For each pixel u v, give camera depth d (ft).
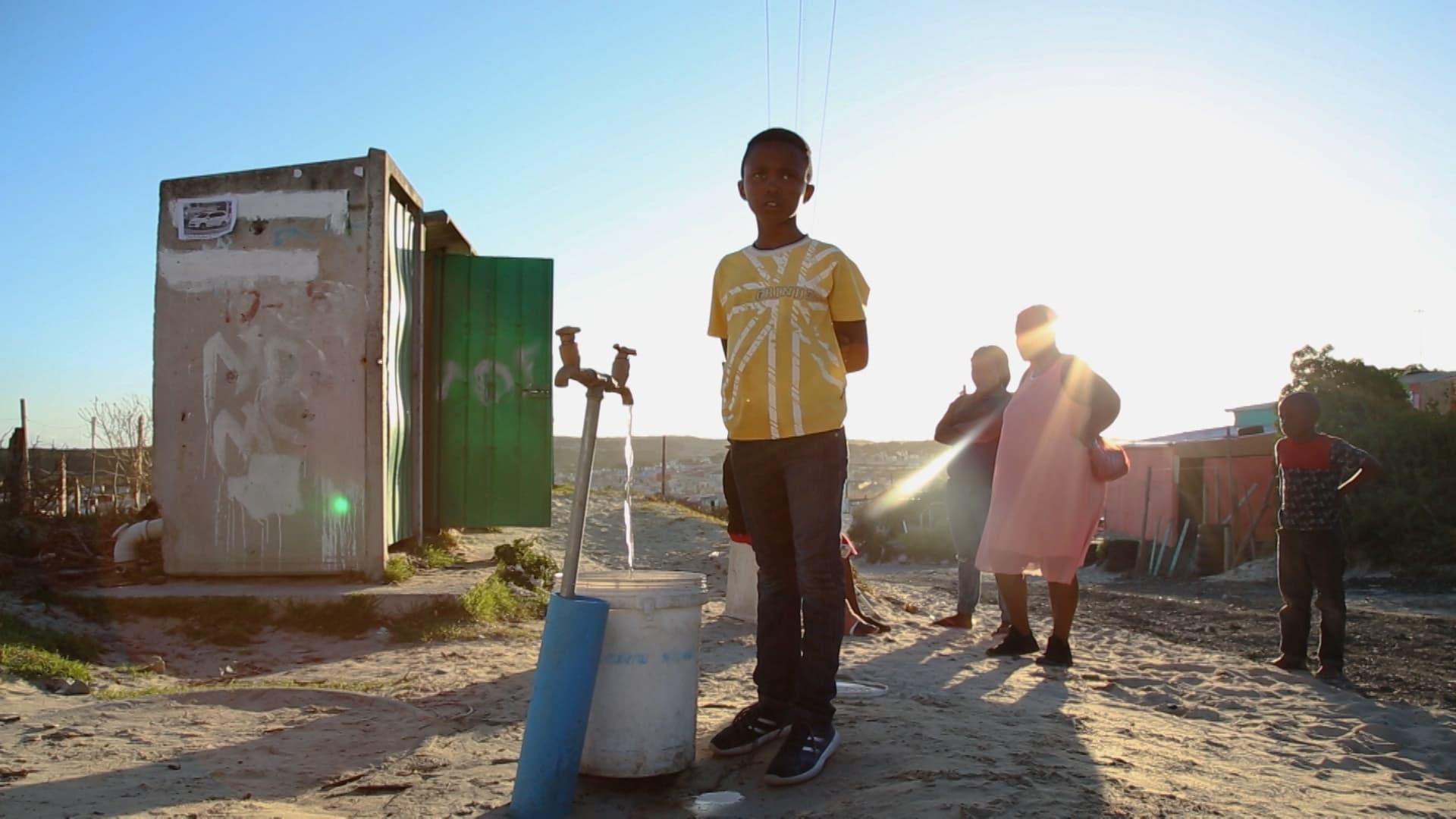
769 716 11.37
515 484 32.17
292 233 24.99
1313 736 14.56
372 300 24.85
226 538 24.64
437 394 32.09
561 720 9.32
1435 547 56.39
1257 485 75.66
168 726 12.98
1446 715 16.61
